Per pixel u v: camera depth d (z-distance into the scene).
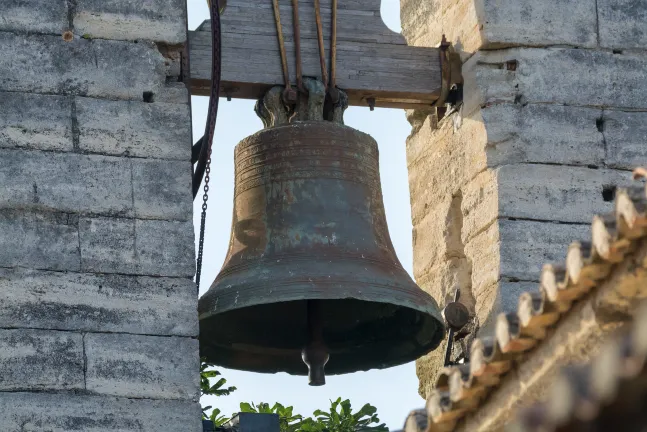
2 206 36.34
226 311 36.38
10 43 37.81
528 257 39.03
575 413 17.45
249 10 40.03
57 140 37.19
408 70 41.03
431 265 42.97
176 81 38.69
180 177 37.47
